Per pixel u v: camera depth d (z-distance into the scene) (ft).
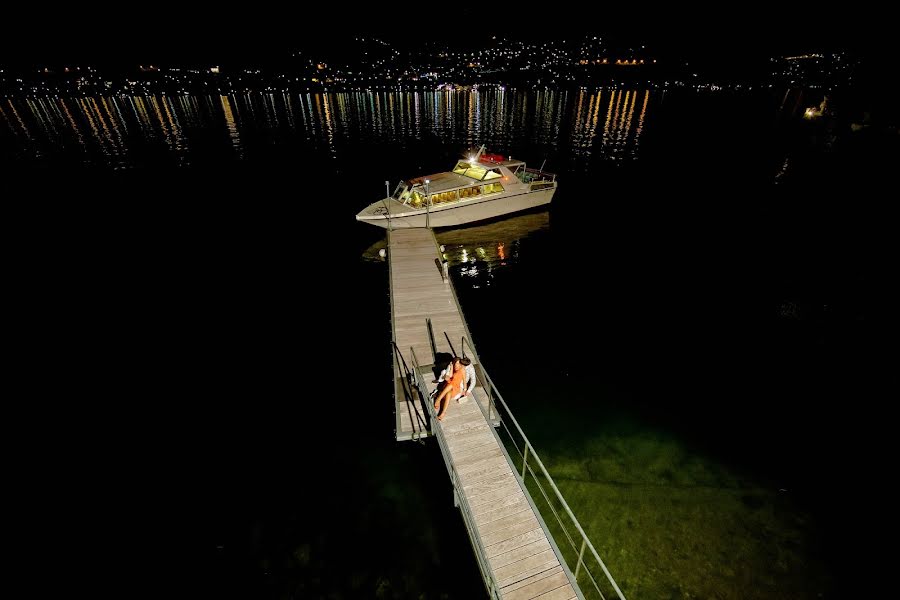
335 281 67.15
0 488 32.86
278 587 26.58
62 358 48.06
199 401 41.83
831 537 30.30
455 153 162.20
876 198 100.37
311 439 37.58
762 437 38.70
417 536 29.48
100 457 35.55
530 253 77.00
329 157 155.12
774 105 321.93
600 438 38.65
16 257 73.56
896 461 36.14
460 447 30.40
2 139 179.63
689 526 31.09
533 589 22.66
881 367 47.06
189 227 88.28
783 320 56.08
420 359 42.09
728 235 83.82
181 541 29.17
